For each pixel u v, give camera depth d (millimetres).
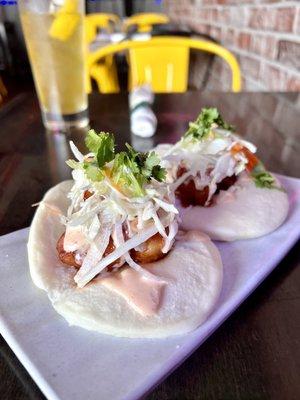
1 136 367
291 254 202
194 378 137
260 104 447
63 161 312
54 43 339
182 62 671
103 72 860
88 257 174
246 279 180
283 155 316
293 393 131
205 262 183
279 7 502
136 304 156
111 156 179
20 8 339
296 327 158
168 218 185
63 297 162
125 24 1197
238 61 678
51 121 378
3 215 236
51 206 211
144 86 448
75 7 343
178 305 159
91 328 152
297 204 236
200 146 240
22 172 295
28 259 188
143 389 130
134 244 174
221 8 744
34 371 136
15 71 1591
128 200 178
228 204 226
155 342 148
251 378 137
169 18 1389
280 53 517
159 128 377
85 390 129
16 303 166
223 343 151
